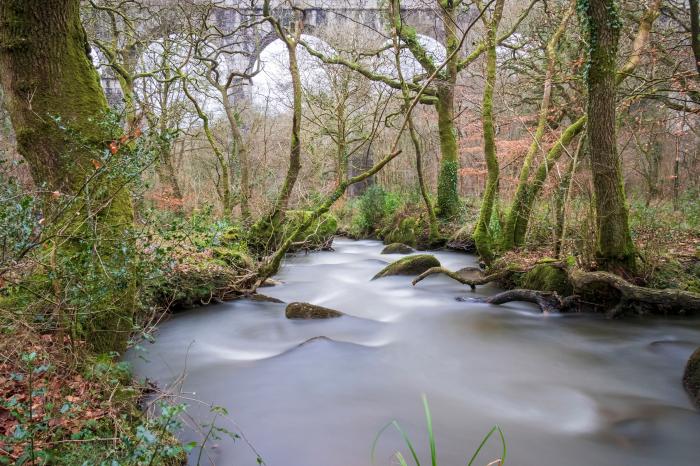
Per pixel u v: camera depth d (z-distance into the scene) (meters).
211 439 3.80
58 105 4.05
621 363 5.76
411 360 5.86
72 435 2.65
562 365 5.71
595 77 7.11
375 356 5.98
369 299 9.30
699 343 6.31
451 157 17.53
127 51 13.74
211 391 4.86
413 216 17.56
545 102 10.19
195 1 12.84
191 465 3.41
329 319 7.55
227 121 19.92
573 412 4.48
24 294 3.68
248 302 8.58
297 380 5.18
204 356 5.93
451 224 16.20
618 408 4.57
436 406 4.58
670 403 4.68
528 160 10.19
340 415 4.35
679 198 15.45
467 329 7.17
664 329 6.85
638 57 8.72
